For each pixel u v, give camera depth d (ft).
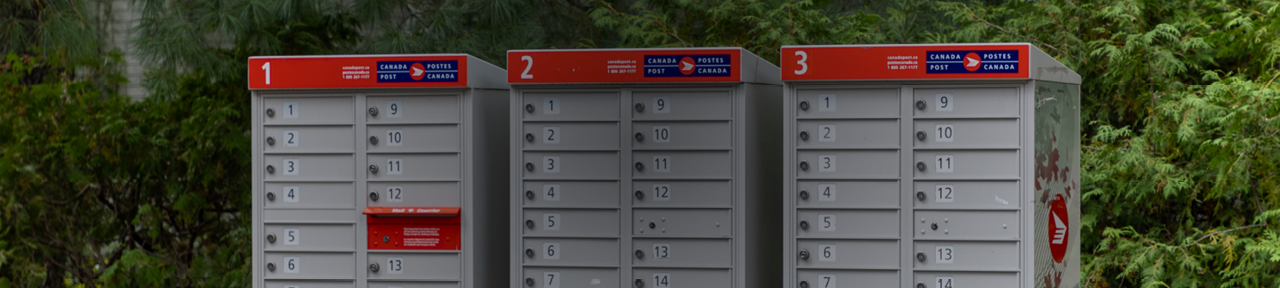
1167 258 16.40
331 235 12.56
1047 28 18.53
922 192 11.23
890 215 11.35
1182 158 17.46
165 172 18.66
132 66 22.76
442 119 12.19
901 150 11.22
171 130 18.53
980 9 19.70
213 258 19.36
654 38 20.36
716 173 11.66
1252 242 15.38
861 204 11.38
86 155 18.01
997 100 10.98
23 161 17.39
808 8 20.81
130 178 18.56
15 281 17.90
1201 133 15.72
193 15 18.20
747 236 11.85
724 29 20.63
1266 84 14.26
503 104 13.53
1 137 17.22
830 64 11.16
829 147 11.37
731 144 11.59
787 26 19.76
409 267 12.50
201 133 18.01
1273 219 15.08
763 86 12.66
